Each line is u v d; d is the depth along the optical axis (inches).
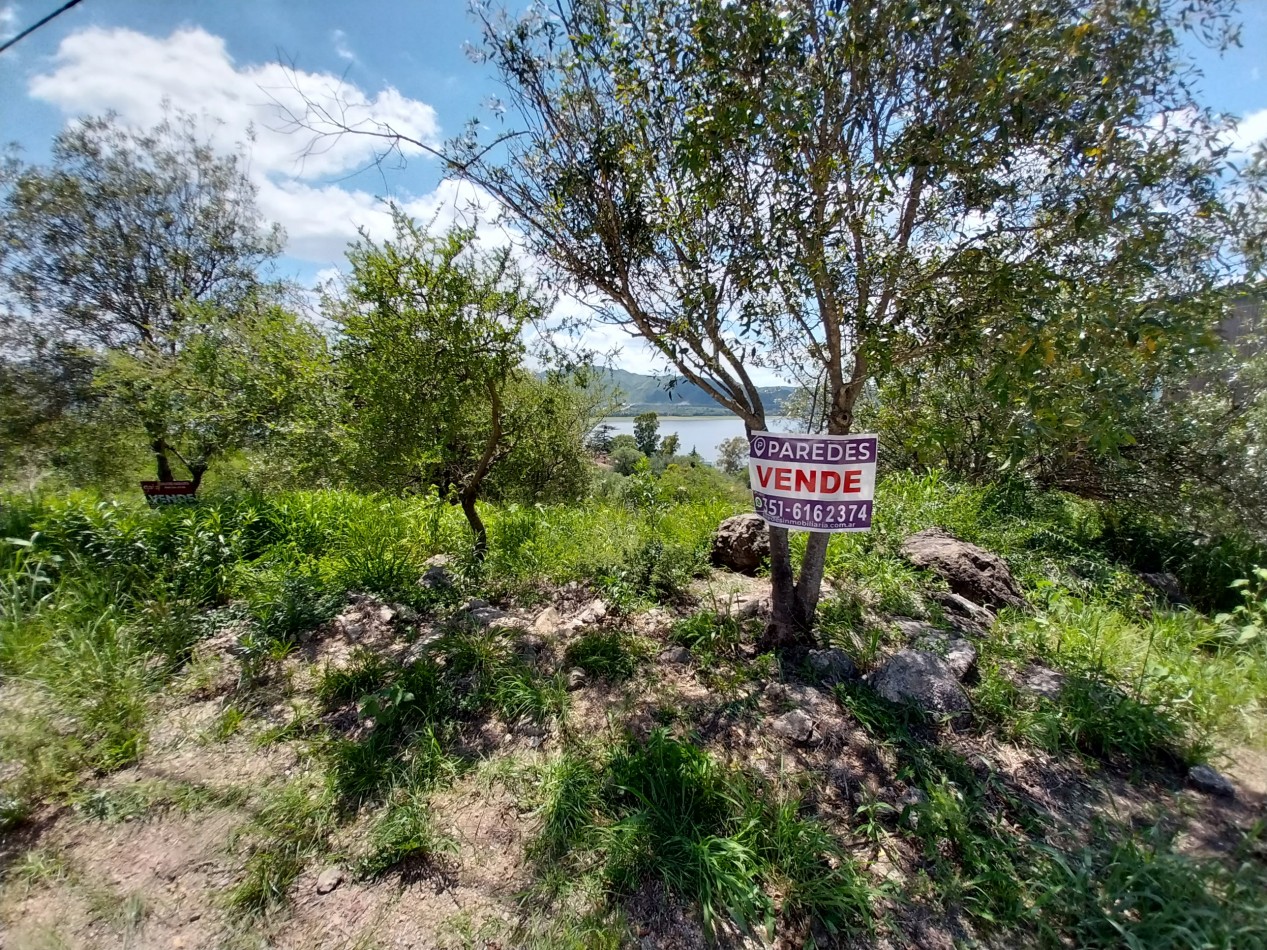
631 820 85.3
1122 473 248.7
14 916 75.5
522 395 217.6
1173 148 80.8
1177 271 88.4
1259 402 215.0
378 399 163.5
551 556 189.0
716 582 179.8
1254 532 222.7
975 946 70.9
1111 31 80.4
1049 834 86.0
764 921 73.5
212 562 169.8
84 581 152.7
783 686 118.7
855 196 97.3
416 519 221.8
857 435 107.3
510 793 95.7
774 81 88.7
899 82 96.0
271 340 253.9
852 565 175.3
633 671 127.5
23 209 389.4
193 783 98.0
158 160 432.8
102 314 421.4
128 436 414.0
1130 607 174.1
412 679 118.6
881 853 83.4
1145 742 103.9
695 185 107.0
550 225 129.6
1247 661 132.7
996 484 266.7
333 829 88.9
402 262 159.0
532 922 74.3
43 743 103.3
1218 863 78.1
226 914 75.9
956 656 124.8
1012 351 87.4
